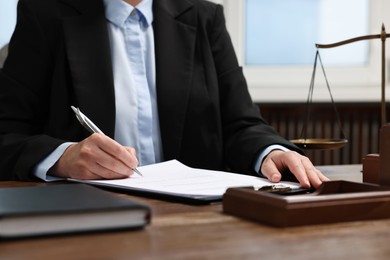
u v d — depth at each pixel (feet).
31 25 4.52
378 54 9.04
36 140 3.77
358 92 8.97
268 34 9.04
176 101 4.65
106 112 4.41
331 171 4.30
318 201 2.20
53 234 1.94
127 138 4.57
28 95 4.45
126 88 4.61
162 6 4.86
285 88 8.93
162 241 1.91
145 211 2.07
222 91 4.97
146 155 4.62
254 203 2.29
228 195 2.45
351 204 2.25
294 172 3.22
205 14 5.07
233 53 5.17
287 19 9.03
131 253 1.76
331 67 9.07
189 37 4.83
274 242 1.91
